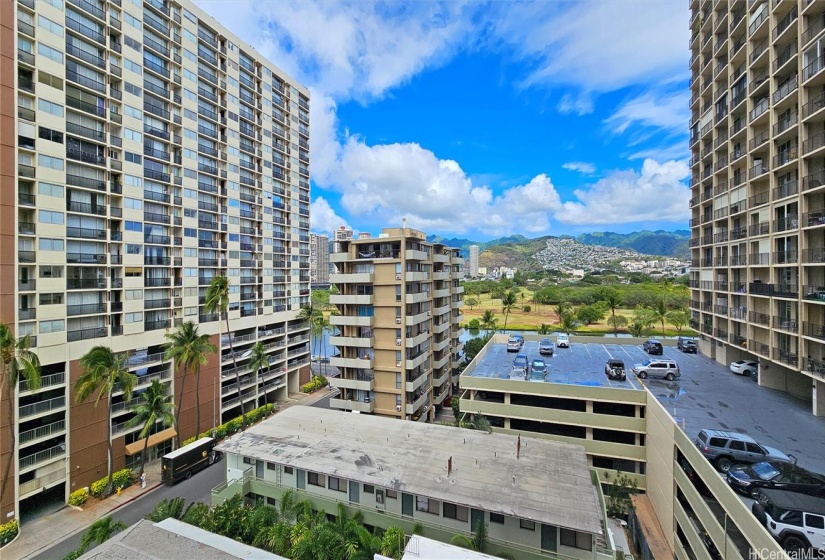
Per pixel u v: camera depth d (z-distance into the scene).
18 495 28.36
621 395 32.03
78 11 33.25
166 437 39.44
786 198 26.69
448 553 17.09
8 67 28.33
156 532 20.00
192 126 45.00
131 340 37.38
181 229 43.41
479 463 25.27
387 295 43.41
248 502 28.73
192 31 45.19
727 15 35.34
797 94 25.45
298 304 64.12
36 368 27.67
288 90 62.69
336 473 24.45
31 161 30.14
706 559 18.67
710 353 44.12
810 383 30.02
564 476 23.53
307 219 67.25
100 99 35.31
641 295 118.19
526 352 50.66
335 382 44.75
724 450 21.02
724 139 37.06
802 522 14.28
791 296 26.44
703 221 41.88
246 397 52.16
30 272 30.00
